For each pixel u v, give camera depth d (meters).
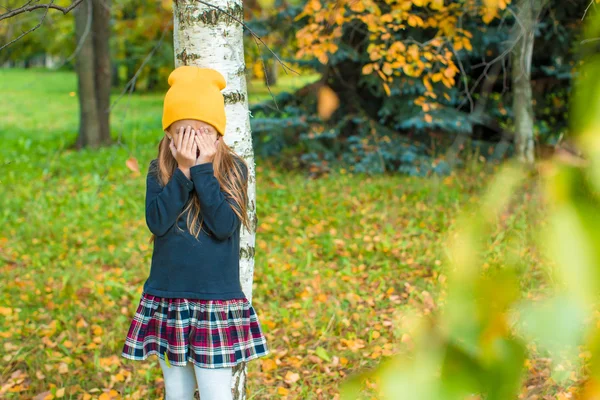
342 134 9.46
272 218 6.75
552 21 7.66
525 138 6.83
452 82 5.33
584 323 0.25
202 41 2.58
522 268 0.29
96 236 6.34
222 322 2.13
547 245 0.25
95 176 8.47
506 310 0.28
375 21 5.36
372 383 0.31
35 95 24.75
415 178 7.98
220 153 2.20
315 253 5.72
